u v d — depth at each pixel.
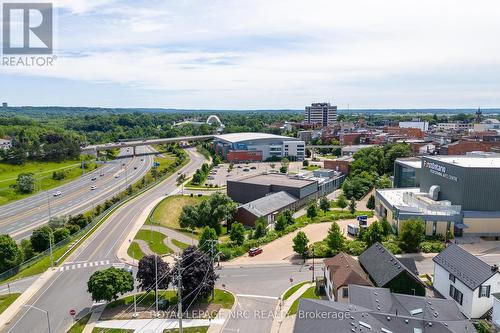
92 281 58.38
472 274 56.66
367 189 145.50
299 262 78.56
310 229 101.12
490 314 55.31
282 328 54.03
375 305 50.12
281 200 121.88
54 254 83.75
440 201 96.19
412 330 44.56
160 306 60.53
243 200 137.00
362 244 83.31
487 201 90.81
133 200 136.12
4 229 109.12
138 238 93.56
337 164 177.50
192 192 151.62
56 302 63.16
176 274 59.31
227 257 80.19
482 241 87.94
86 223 105.12
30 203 137.25
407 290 58.47
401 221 91.25
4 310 60.75
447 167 97.62
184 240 93.94
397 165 143.12
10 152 197.25
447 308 50.69
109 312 59.28
